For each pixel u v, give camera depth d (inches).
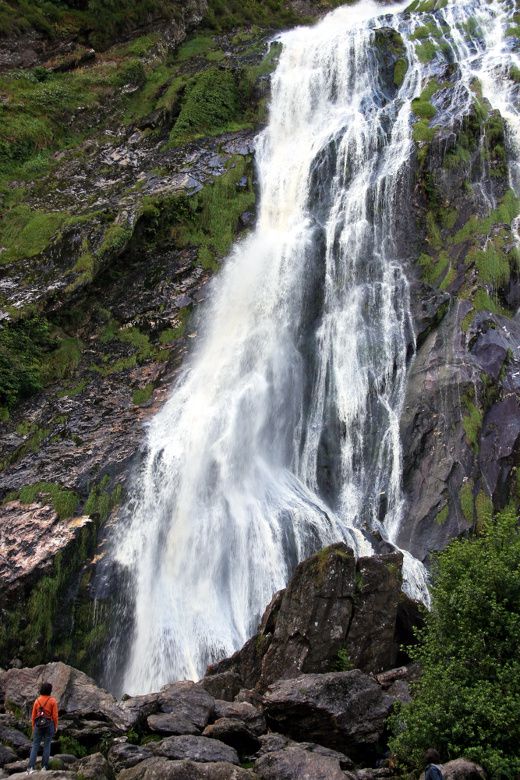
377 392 860.6
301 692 447.2
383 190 1027.3
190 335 925.8
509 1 1455.5
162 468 765.9
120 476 748.6
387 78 1301.7
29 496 727.1
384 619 528.1
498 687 419.5
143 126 1237.1
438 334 874.1
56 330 917.2
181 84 1307.8
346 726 438.9
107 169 1150.3
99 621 673.6
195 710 455.5
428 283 932.0
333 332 924.0
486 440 782.5
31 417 825.5
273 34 1636.3
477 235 967.6
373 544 740.0
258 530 740.7
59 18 1378.0
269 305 949.8
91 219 992.2
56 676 482.9
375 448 823.1
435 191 1018.1
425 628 496.4
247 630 694.5
